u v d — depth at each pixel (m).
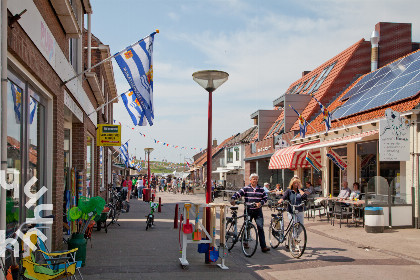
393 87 15.37
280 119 29.48
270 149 26.94
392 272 7.52
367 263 8.32
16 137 5.95
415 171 12.59
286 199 9.70
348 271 7.61
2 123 4.86
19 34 5.53
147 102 9.37
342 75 23.27
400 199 13.35
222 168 49.50
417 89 13.04
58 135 8.30
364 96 17.52
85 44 13.87
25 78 6.35
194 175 71.81
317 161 19.25
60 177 8.52
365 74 22.05
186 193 44.88
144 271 7.49
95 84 14.26
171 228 13.97
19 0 5.48
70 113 10.80
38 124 7.48
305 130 20.19
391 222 12.76
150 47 9.38
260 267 8.02
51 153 8.04
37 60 6.52
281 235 9.84
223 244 8.04
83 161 13.01
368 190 12.80
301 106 25.48
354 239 11.19
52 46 7.58
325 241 11.12
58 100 8.34
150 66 9.39
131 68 9.24
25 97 6.42
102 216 12.73
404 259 8.73
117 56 9.17
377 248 9.90
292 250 9.12
